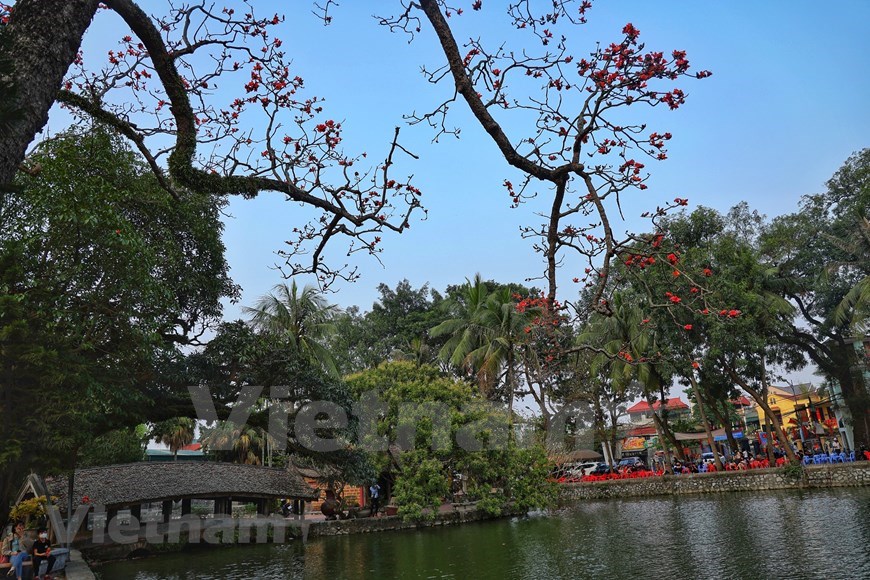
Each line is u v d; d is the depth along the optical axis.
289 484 29.28
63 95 6.34
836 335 34.88
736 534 19.91
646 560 17.03
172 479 26.20
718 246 31.50
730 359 32.84
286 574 18.55
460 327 37.09
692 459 50.78
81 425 12.23
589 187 5.15
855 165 33.31
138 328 14.30
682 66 5.14
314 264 6.66
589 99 5.27
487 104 5.47
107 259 13.92
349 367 44.88
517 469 30.80
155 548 24.44
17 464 11.36
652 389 38.38
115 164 15.38
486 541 22.78
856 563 14.35
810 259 34.19
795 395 47.12
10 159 3.80
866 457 32.84
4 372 10.91
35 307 12.41
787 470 32.19
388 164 5.99
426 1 5.44
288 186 5.91
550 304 5.66
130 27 5.51
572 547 20.12
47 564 14.84
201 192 5.92
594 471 50.03
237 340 19.20
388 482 32.66
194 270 18.81
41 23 4.13
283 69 6.95
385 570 18.20
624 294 32.22
